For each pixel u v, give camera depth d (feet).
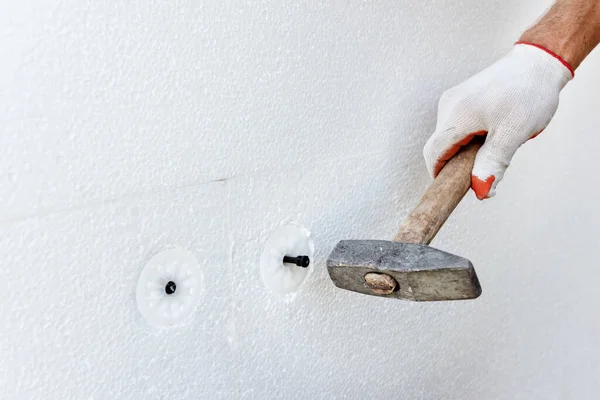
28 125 2.47
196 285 3.19
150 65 2.77
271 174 3.39
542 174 5.12
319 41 3.42
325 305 3.84
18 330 2.58
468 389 5.06
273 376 3.65
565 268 5.57
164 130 2.89
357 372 4.15
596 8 3.75
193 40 2.89
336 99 3.59
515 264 5.16
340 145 3.70
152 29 2.75
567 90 5.06
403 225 3.39
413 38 3.92
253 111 3.22
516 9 4.53
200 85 2.97
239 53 3.08
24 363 2.62
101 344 2.86
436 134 3.86
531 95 3.63
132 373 3.00
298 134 3.46
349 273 3.15
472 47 4.33
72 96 2.56
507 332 5.27
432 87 4.15
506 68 3.75
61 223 2.64
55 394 2.74
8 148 2.43
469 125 3.73
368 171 3.91
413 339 4.47
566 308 5.69
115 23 2.63
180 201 3.04
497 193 4.84
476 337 5.00
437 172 3.97
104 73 2.64
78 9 2.51
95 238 2.76
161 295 3.07
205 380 3.32
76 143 2.61
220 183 3.18
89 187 2.69
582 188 5.43
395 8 3.76
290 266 3.61
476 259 4.84
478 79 3.80
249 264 3.41
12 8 2.35
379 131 3.91
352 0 3.51
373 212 4.02
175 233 3.05
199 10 2.89
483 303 4.98
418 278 2.87
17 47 2.38
